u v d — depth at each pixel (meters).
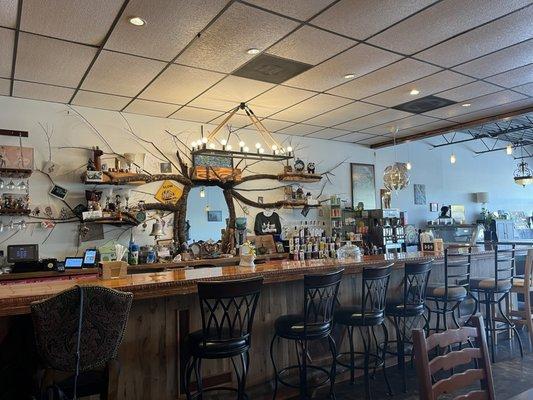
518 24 3.33
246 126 6.30
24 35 3.23
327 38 3.46
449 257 4.27
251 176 6.48
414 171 9.18
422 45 3.67
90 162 4.94
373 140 7.69
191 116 5.65
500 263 5.16
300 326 2.92
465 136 10.32
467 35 3.50
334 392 3.39
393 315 3.60
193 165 5.80
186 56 3.71
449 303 4.48
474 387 3.41
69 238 4.92
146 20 3.06
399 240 7.50
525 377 3.64
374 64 4.05
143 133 5.54
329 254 6.47
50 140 4.88
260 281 2.61
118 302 2.02
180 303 2.92
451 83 4.70
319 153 7.43
